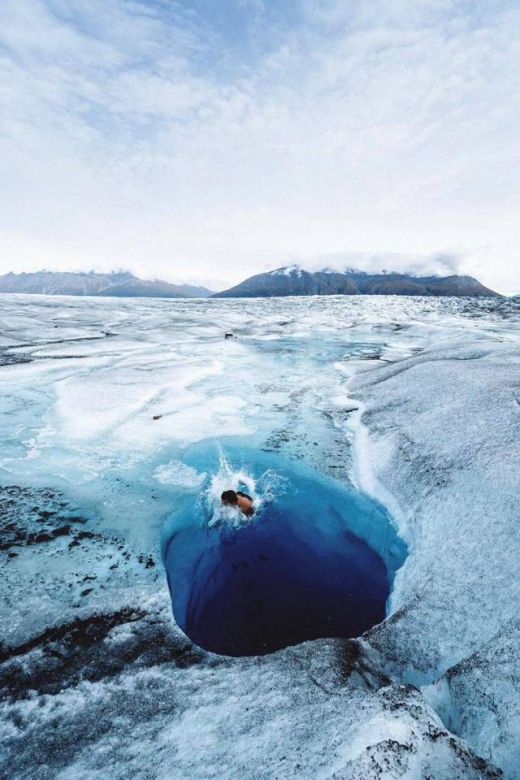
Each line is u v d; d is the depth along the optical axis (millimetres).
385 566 5676
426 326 27469
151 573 4836
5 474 7039
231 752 2602
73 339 20469
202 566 5535
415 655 3652
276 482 7480
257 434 9250
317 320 35375
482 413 7520
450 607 3951
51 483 6824
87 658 3627
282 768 2354
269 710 2969
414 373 11742
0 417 9547
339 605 4980
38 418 9578
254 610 4926
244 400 11625
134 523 5859
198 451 8312
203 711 3053
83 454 7922
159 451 8219
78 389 11648
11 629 3898
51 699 3227
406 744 2361
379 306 53344
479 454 6113
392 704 2727
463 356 13289
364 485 7109
